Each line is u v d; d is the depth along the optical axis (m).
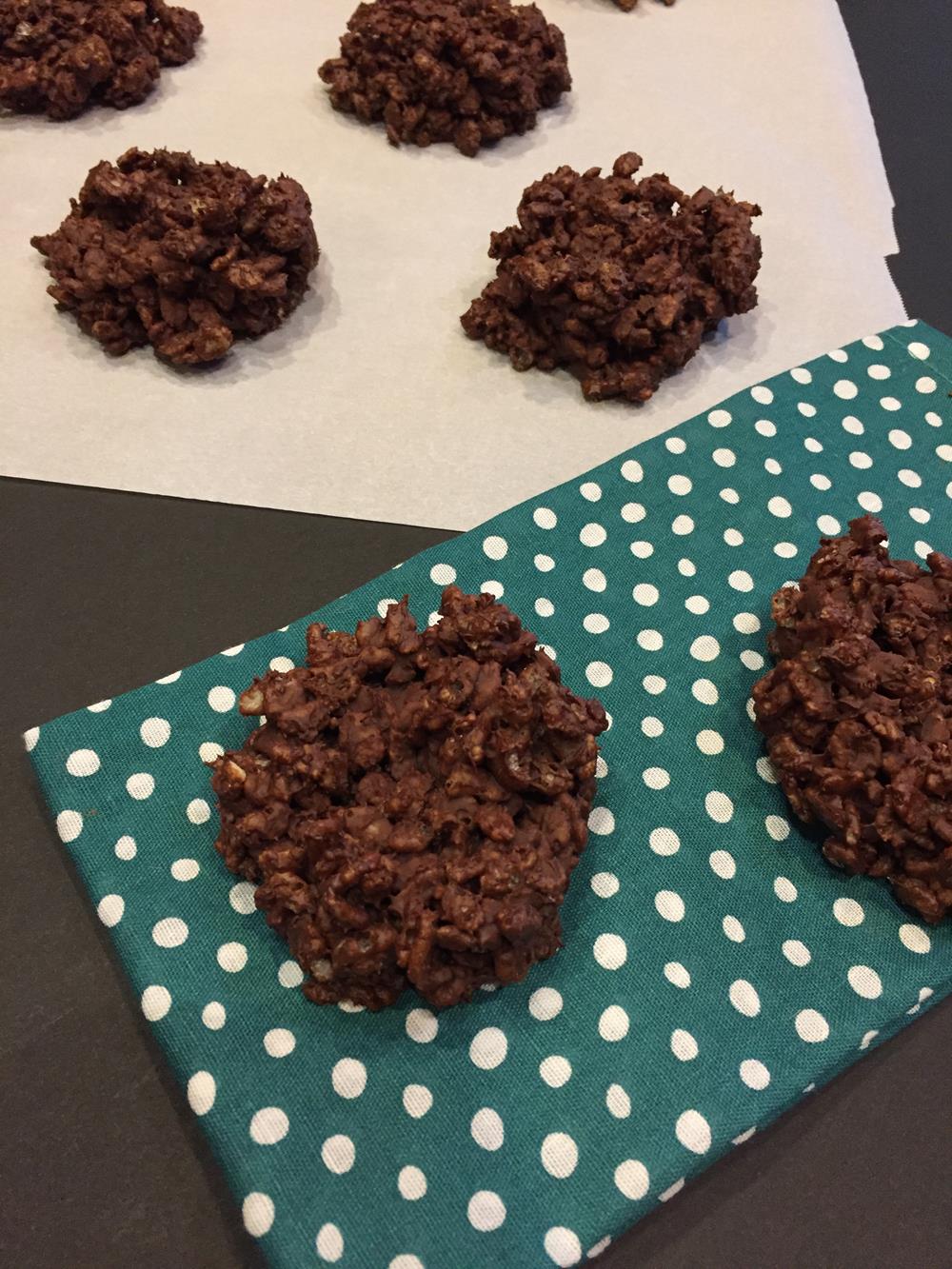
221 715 0.19
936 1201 0.16
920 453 0.24
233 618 0.21
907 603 0.19
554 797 0.17
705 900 0.18
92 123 0.30
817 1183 0.16
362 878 0.15
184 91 0.31
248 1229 0.15
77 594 0.21
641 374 0.25
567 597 0.21
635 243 0.24
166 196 0.24
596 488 0.23
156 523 0.23
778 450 0.24
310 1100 0.16
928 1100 0.17
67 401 0.24
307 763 0.17
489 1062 0.16
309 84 0.32
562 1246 0.15
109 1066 0.17
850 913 0.18
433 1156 0.15
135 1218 0.16
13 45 0.28
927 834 0.17
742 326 0.27
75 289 0.24
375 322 0.26
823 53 0.34
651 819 0.19
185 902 0.17
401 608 0.18
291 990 0.17
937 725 0.18
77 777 0.18
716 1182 0.16
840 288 0.28
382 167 0.30
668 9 0.35
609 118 0.32
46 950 0.18
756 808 0.19
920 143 0.32
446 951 0.16
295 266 0.26
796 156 0.31
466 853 0.16
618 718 0.20
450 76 0.29
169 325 0.24
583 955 0.17
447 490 0.23
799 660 0.18
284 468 0.24
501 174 0.30
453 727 0.17
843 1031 0.17
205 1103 0.16
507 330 0.26
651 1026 0.17
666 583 0.22
